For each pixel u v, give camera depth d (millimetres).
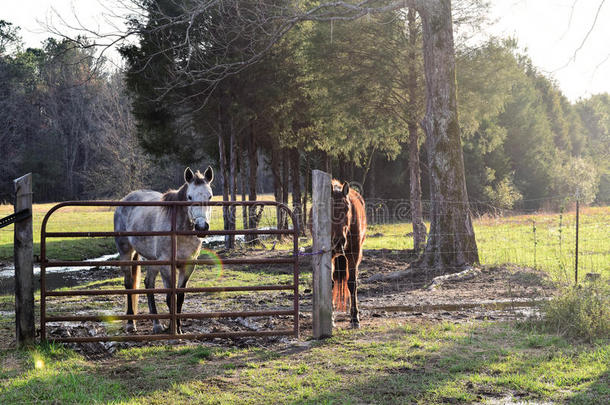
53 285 13641
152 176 46094
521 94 40312
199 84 17969
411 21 16203
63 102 62094
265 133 23828
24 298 5762
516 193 36500
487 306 8125
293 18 13125
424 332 6379
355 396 4332
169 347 5945
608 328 6004
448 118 12297
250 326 7156
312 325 6555
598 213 27500
